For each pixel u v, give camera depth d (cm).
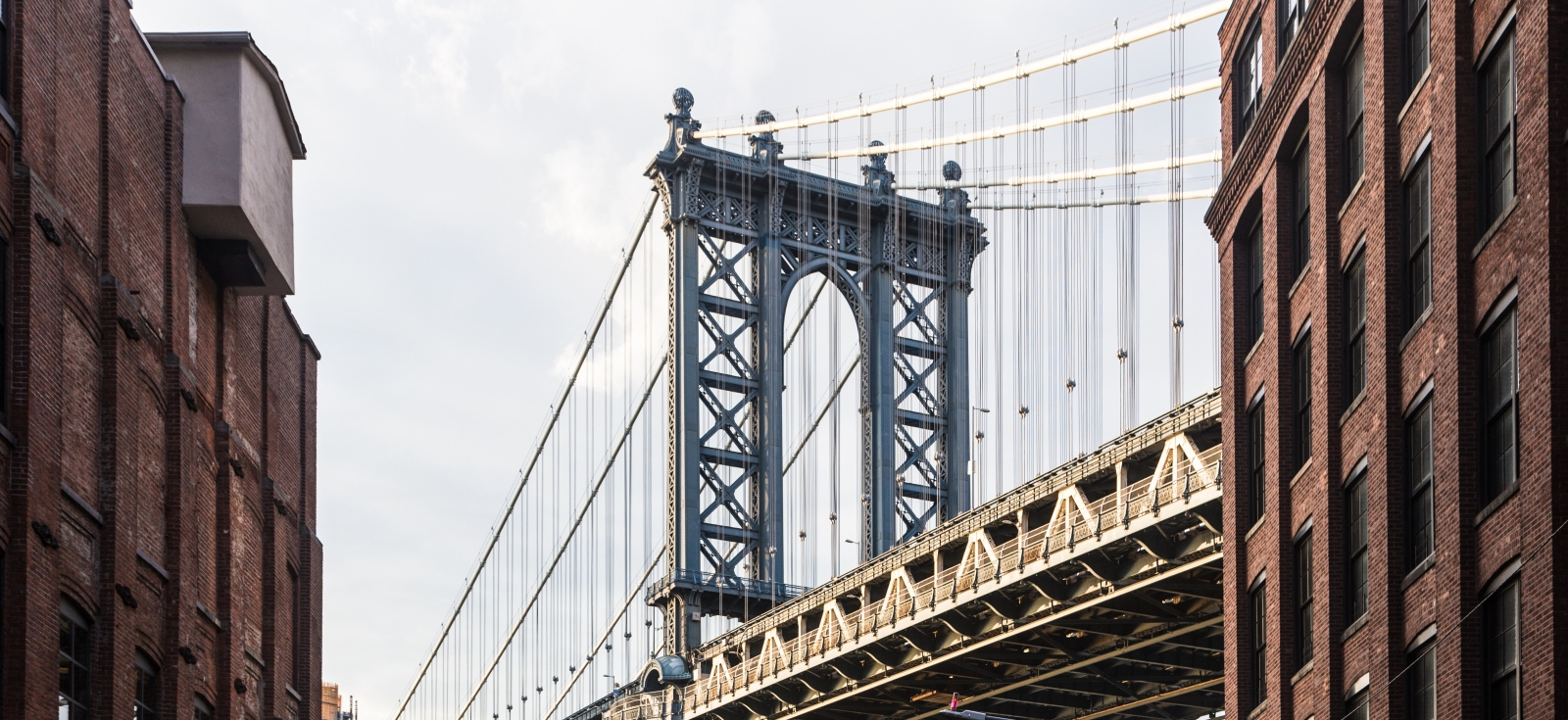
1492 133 2578
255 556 4066
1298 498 3584
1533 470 2305
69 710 2812
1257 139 3859
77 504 2806
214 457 3725
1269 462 3756
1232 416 4050
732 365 9769
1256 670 3909
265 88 3794
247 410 4044
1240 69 4238
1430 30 2820
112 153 3050
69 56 2850
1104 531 6272
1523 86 2356
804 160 9738
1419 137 2898
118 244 3075
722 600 9425
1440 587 2652
